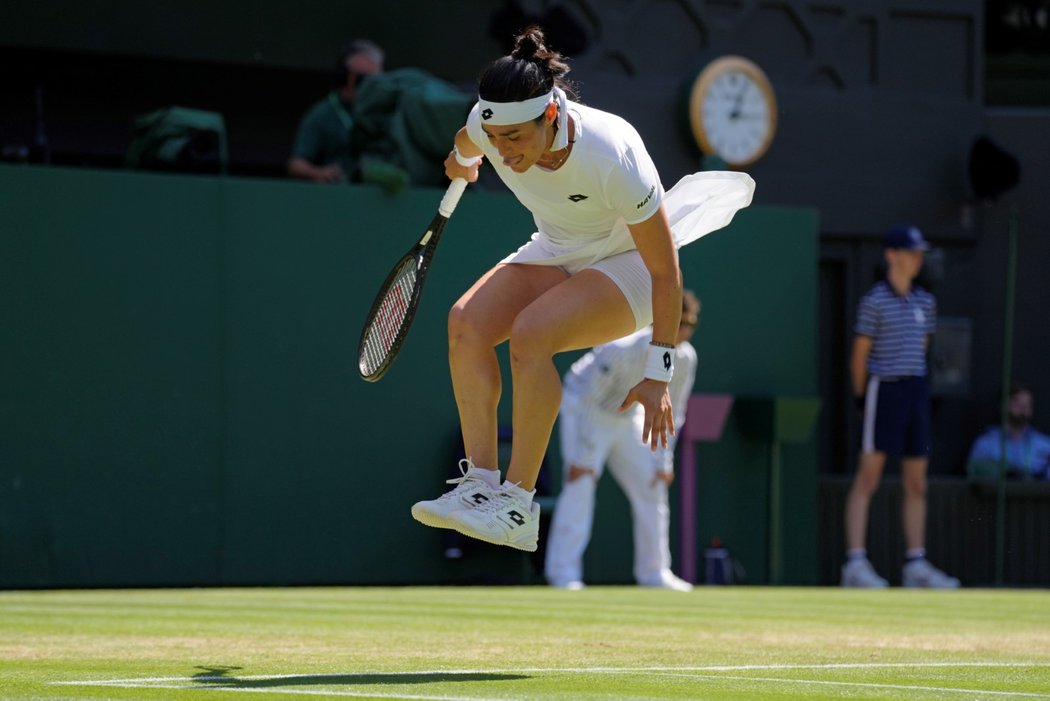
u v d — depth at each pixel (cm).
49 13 3522
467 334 1416
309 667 1305
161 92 4166
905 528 3634
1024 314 4488
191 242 3144
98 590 2945
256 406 3184
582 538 3056
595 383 2998
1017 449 4150
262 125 4297
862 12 4366
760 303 3669
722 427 3544
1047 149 4519
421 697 1039
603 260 1424
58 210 3045
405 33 3900
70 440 3047
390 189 3288
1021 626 2070
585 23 4041
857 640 1764
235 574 3161
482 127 1325
